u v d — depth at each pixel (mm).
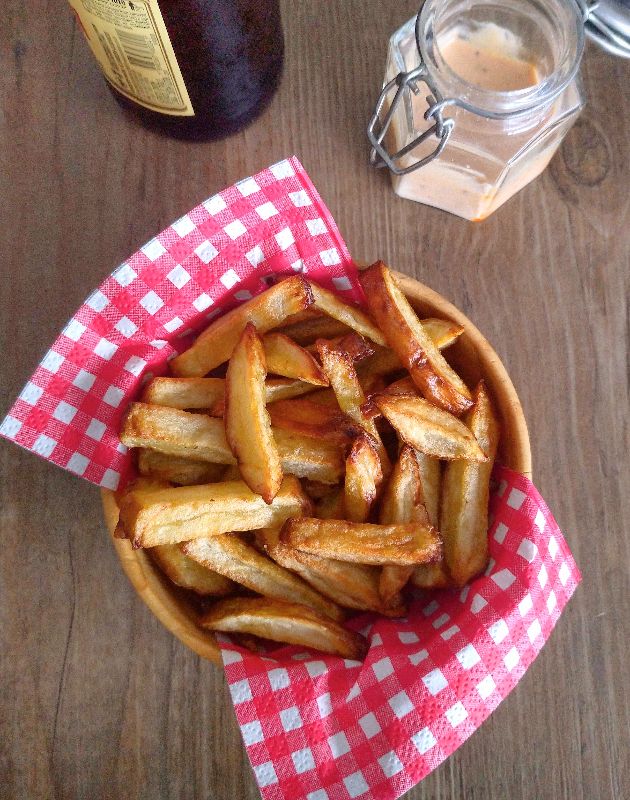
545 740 300
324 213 263
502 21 280
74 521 309
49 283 324
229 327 256
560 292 329
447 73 256
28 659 301
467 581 255
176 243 255
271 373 274
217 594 264
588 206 334
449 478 262
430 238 330
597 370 324
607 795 296
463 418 266
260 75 307
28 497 310
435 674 234
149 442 249
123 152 333
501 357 324
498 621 239
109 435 261
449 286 328
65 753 297
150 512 233
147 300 258
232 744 297
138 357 266
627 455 319
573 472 318
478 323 326
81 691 300
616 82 340
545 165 323
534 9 271
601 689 303
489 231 332
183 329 275
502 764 298
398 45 294
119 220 329
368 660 242
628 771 298
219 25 262
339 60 339
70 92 336
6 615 303
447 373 258
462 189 308
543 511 253
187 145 332
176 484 266
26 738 297
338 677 243
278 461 235
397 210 331
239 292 276
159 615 250
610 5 323
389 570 250
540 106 260
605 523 315
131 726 298
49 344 320
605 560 312
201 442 249
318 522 242
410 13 343
